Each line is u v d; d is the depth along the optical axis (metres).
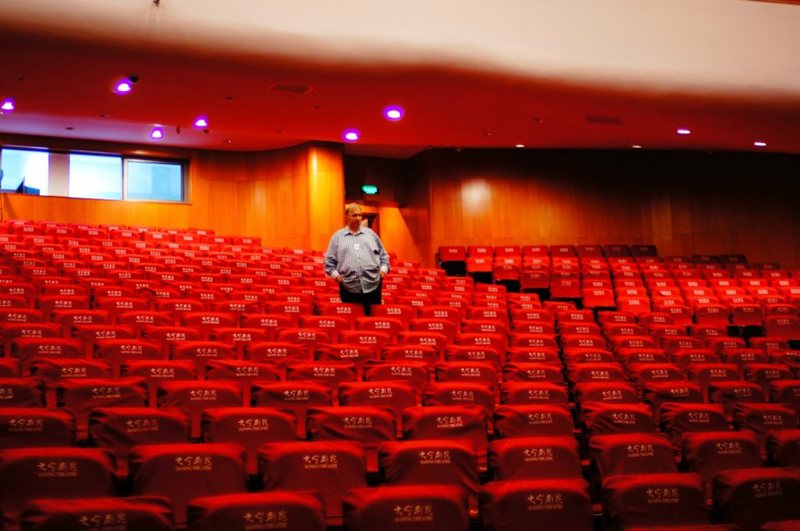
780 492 3.43
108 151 14.93
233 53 9.26
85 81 9.81
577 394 5.23
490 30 10.09
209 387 4.41
